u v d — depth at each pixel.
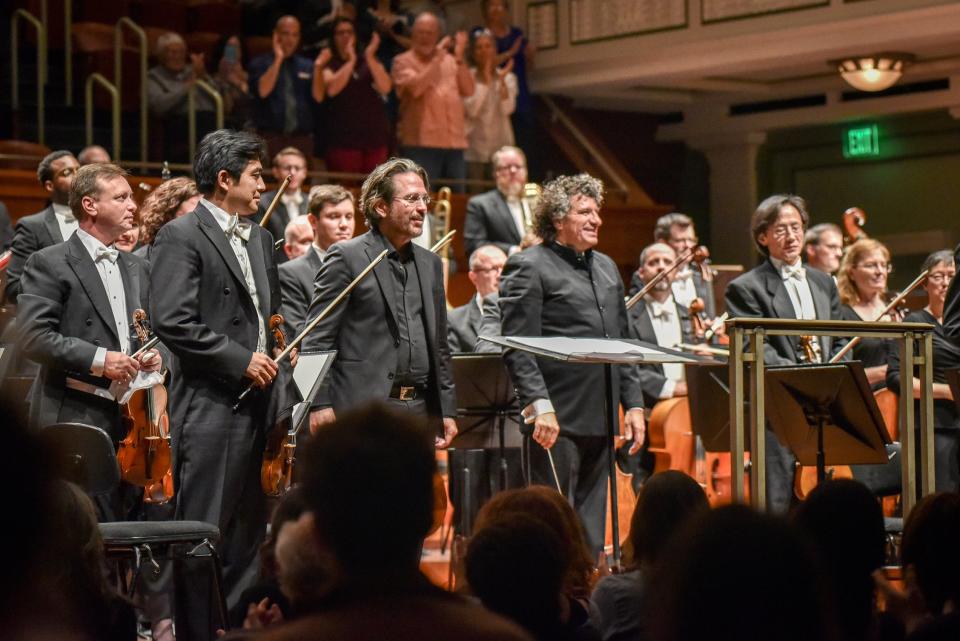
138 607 6.54
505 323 11.24
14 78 22.67
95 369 9.62
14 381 11.34
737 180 28.31
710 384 12.84
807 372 9.93
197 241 9.39
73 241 10.25
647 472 16.17
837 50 22.06
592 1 25.19
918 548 5.86
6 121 22.92
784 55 22.55
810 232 16.64
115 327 10.19
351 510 3.53
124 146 23.34
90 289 10.12
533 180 25.08
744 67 23.59
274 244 10.00
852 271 15.13
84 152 18.34
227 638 4.08
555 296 11.19
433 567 14.80
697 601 3.49
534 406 10.88
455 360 12.16
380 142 22.44
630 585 6.51
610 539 14.76
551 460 11.23
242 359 9.15
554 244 11.39
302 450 3.78
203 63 23.62
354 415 3.67
